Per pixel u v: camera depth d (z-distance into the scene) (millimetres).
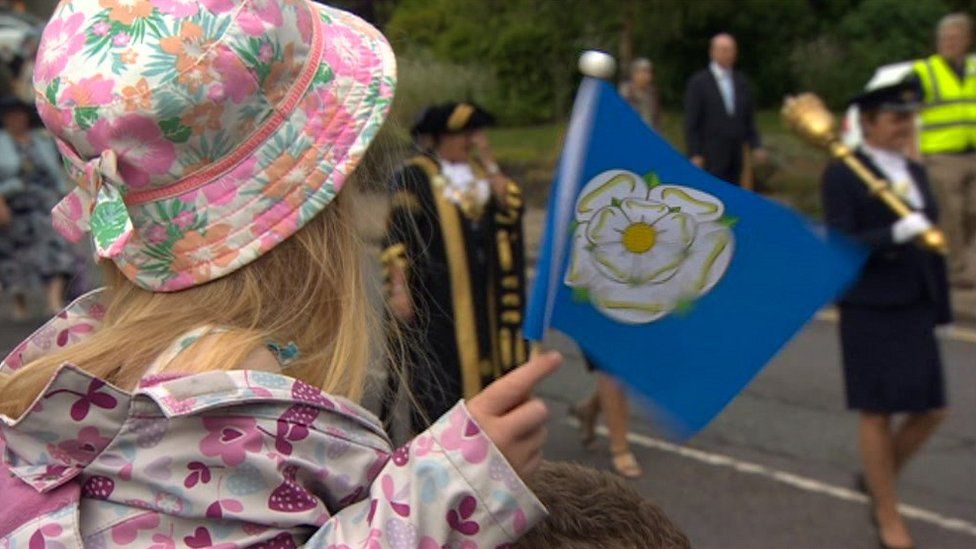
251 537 1081
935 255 4258
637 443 5773
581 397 6520
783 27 17703
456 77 14922
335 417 1139
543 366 1096
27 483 1103
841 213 4105
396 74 1254
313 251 1198
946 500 4996
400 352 1395
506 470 1070
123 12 1152
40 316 9539
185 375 1110
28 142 8961
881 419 4352
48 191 9047
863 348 4285
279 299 1188
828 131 3400
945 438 5816
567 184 1125
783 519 4809
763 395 6602
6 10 13023
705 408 1216
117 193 1128
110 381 1169
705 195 1183
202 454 1081
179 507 1079
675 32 14664
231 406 1095
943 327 4359
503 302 4305
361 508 1091
